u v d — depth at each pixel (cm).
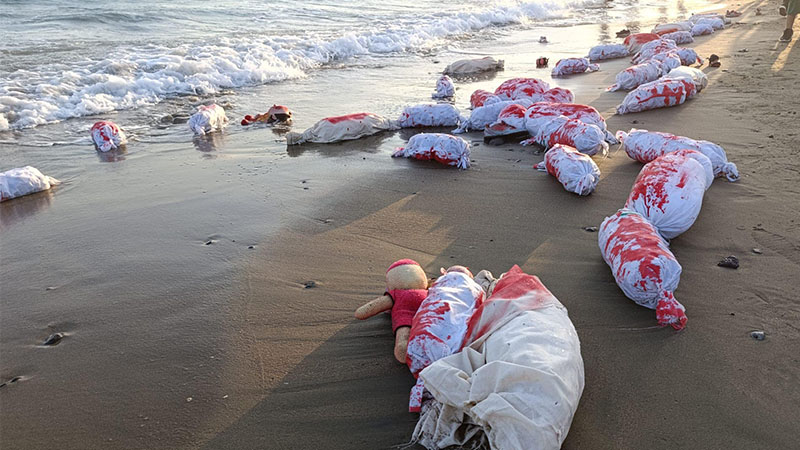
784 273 411
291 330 373
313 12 1797
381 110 951
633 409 292
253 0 1886
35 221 565
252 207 576
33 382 335
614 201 557
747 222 487
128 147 794
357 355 346
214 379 330
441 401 262
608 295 395
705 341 343
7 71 1048
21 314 405
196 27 1514
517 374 246
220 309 400
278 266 456
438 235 502
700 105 857
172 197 611
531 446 232
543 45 1530
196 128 845
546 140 730
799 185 554
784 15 1709
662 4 2350
